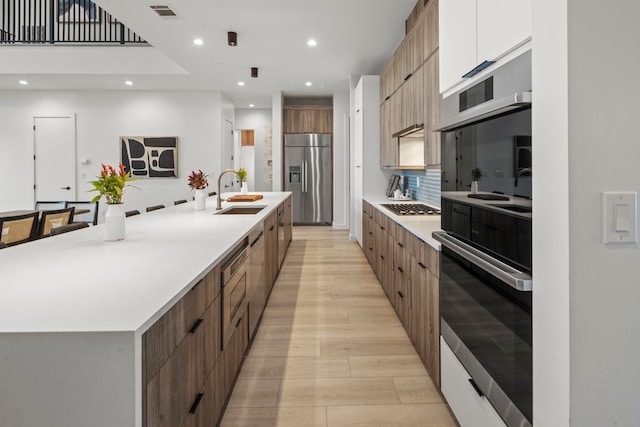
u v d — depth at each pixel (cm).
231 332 201
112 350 90
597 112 91
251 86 756
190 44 523
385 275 380
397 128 463
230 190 877
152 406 102
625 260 93
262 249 321
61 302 109
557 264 97
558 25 94
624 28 91
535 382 109
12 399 91
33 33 729
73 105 762
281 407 202
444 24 195
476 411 155
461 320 170
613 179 92
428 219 304
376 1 402
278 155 823
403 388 220
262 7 414
